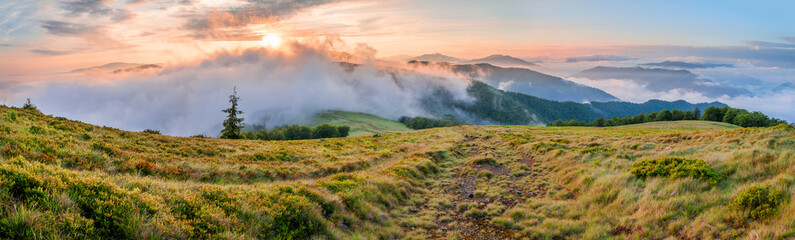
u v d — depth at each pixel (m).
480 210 14.06
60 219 5.99
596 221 11.60
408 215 13.53
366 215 12.03
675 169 13.81
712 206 10.55
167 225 7.08
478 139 51.78
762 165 12.76
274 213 9.36
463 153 34.59
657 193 12.45
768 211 9.02
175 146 22.75
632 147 25.23
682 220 10.13
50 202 6.38
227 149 25.11
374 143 44.72
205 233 7.46
